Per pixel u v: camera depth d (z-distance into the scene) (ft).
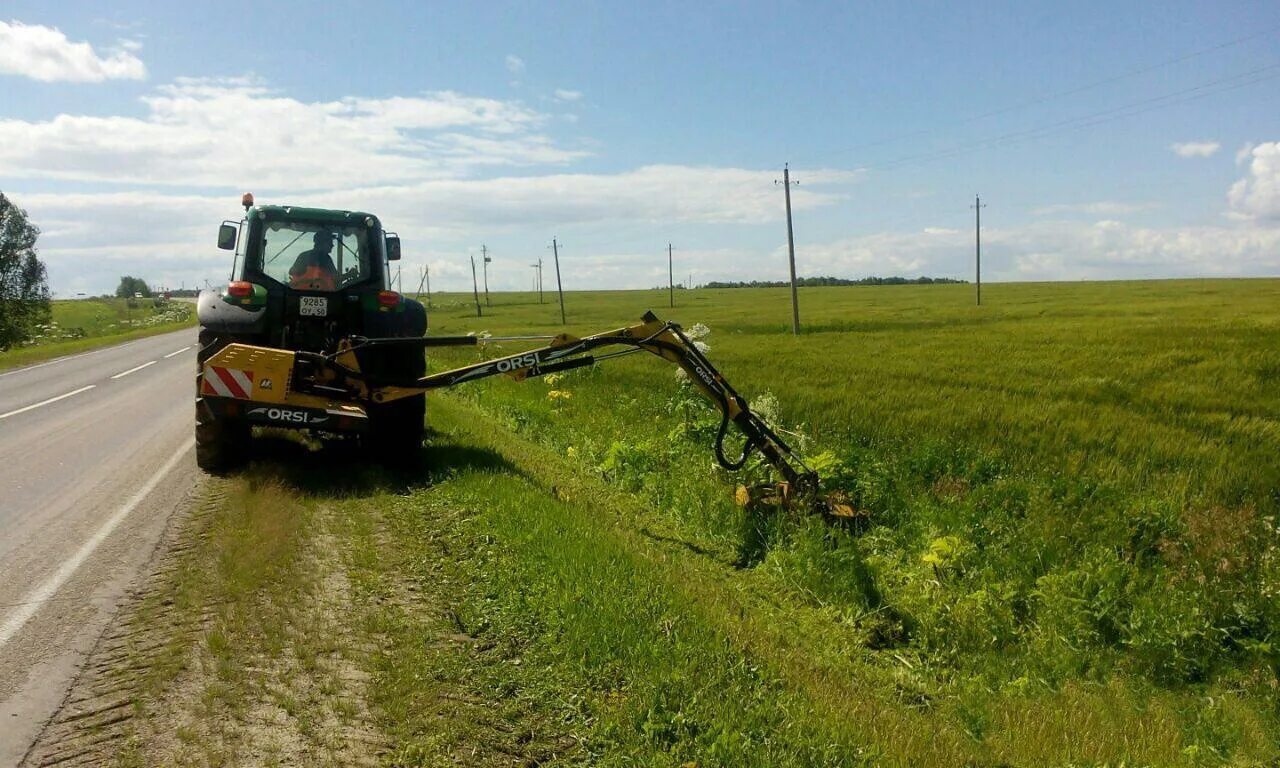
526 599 17.33
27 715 12.61
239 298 29.09
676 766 12.34
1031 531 25.91
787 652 17.43
